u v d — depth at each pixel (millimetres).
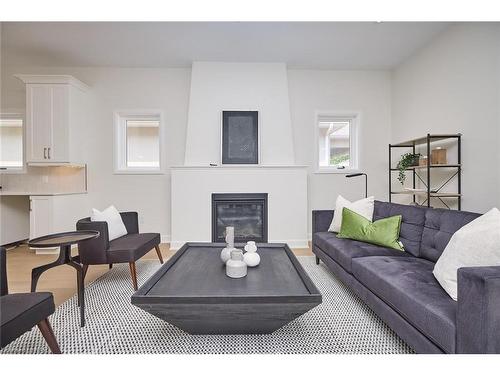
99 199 4172
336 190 4344
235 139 3951
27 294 1366
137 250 2359
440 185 3266
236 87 3988
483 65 2672
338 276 2314
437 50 3303
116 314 1902
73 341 1582
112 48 3570
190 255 2141
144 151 4332
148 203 4199
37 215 3477
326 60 3971
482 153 2693
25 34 3223
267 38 3338
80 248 2256
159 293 1415
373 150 4371
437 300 1262
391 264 1790
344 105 4332
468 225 1479
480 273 1014
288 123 4020
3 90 4035
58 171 4121
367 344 1547
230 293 1416
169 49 3609
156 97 4172
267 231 3891
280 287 1503
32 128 3682
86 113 4121
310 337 1615
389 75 4363
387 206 2629
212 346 1526
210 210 3854
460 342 1057
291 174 3904
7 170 4082
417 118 3705
